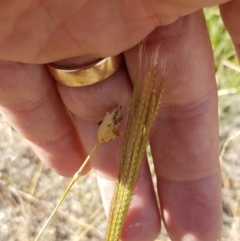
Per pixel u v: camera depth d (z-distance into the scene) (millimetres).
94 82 65
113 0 57
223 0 53
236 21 59
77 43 61
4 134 114
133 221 70
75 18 59
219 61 110
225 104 110
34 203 107
